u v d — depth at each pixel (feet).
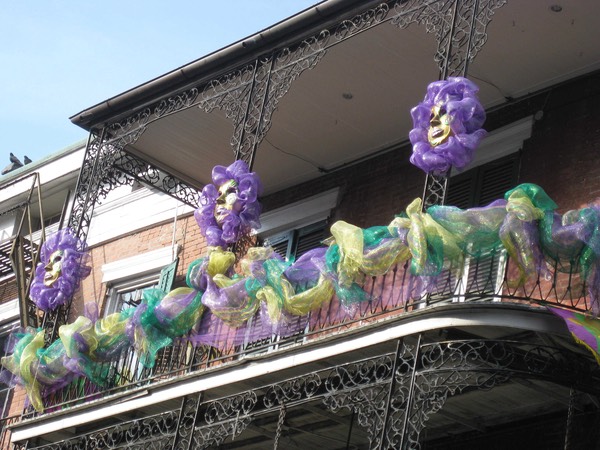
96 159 48.42
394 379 32.78
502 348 31.83
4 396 56.39
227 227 40.73
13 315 58.44
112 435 43.55
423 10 37.37
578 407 34.91
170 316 40.50
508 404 36.06
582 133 39.19
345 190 46.98
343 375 36.19
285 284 36.81
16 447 45.75
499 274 38.19
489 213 32.19
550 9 37.45
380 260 34.09
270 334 38.17
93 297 55.47
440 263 32.53
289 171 48.96
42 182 58.85
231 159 49.19
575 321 30.63
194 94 45.37
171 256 52.75
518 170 40.55
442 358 32.12
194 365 39.55
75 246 47.26
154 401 40.14
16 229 60.85
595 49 38.73
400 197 44.60
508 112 41.86
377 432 32.73
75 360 43.11
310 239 47.70
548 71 40.16
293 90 44.21
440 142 34.45
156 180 52.60
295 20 41.22
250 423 40.47
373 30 40.06
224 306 38.27
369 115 44.50
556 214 32.09
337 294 34.99
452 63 36.99
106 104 47.80
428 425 38.52
